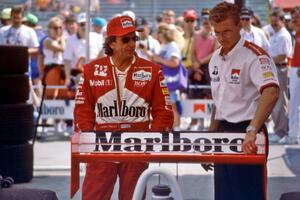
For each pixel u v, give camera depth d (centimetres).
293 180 2148
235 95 1195
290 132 2792
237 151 1044
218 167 1209
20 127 2086
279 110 2866
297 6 2756
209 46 3106
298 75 2708
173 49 3002
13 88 2064
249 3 5109
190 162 1037
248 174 1185
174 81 2994
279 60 2855
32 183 2122
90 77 1273
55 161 2522
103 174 1260
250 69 1177
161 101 1281
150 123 1320
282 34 2856
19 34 3083
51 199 1059
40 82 3238
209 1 5662
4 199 1039
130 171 1253
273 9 3114
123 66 1266
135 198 977
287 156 2573
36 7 5153
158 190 977
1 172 2058
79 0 3062
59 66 3200
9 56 2044
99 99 1272
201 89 3105
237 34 1179
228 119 1205
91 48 3108
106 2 5934
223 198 1209
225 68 1196
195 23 3338
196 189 1961
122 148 1058
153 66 1278
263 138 1038
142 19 3008
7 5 3328
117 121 1274
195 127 3189
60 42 3212
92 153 1053
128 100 1269
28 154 2119
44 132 3148
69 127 3225
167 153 1048
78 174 1055
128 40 1248
